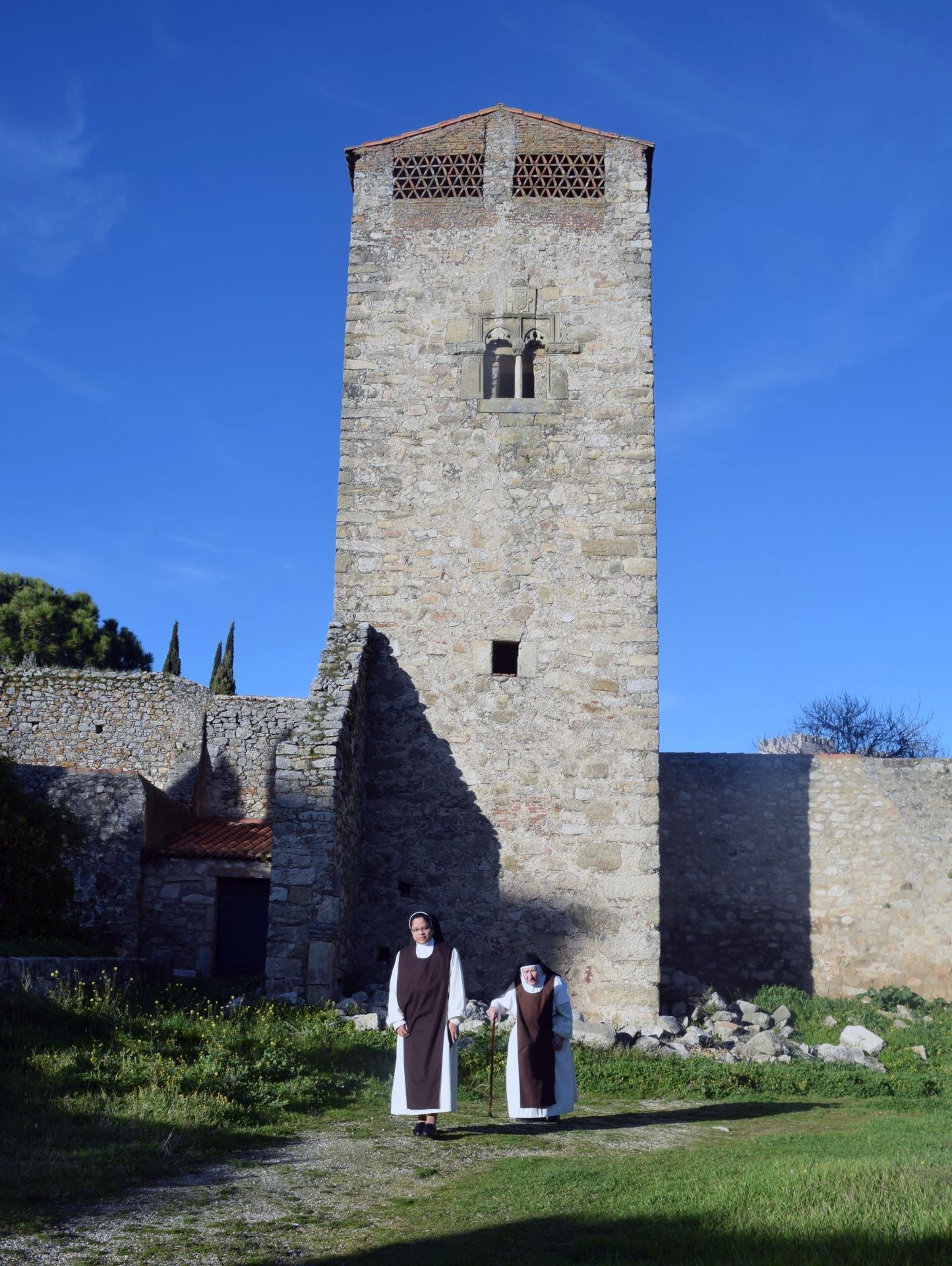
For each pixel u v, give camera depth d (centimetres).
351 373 1819
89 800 1989
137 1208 612
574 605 1723
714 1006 1781
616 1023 1576
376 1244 558
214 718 2506
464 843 1655
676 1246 534
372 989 1520
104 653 4294
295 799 1477
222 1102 881
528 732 1684
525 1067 911
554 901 1628
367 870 1652
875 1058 1577
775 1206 597
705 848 2167
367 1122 895
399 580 1745
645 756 1667
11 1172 655
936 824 2156
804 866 2153
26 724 2489
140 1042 1044
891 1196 605
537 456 1778
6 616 4262
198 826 2288
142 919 1966
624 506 1755
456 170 1902
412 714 1698
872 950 2109
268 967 1434
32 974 1236
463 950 1619
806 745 3516
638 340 1816
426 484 1775
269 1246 552
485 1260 528
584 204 1877
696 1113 1056
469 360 1817
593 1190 662
